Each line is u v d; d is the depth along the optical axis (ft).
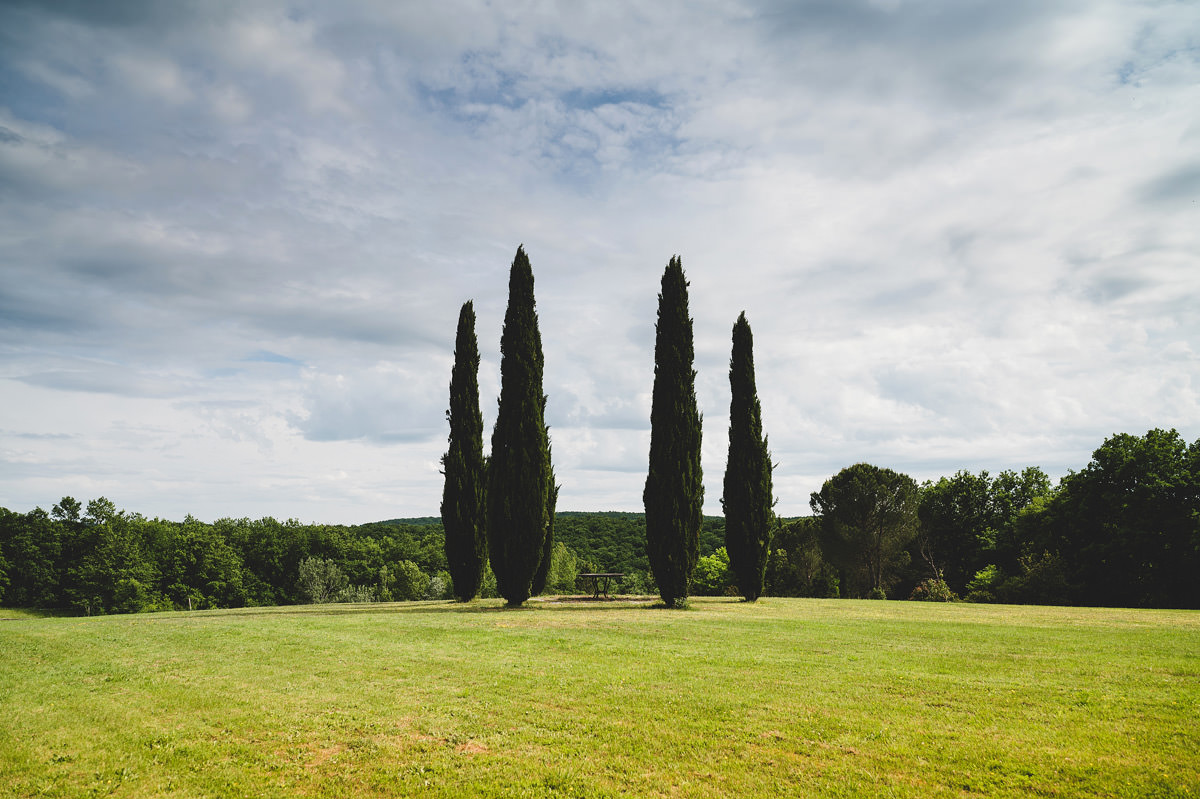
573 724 25.13
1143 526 112.78
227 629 50.96
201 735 24.16
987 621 58.54
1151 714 25.84
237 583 196.13
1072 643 43.93
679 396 74.43
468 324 81.97
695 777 20.15
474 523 79.46
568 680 32.22
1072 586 113.09
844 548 151.43
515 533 71.67
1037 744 22.52
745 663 36.45
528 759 21.67
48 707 27.86
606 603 78.84
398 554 246.68
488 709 27.12
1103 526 118.73
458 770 20.77
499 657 38.40
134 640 45.91
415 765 21.17
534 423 73.00
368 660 37.50
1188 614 68.18
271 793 19.27
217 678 33.04
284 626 52.80
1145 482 114.93
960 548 159.02
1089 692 29.48
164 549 201.67
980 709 26.84
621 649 41.09
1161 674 33.45
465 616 60.59
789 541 167.94
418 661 37.17
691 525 72.69
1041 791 18.89
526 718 25.89
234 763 21.49
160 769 20.99
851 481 150.10
